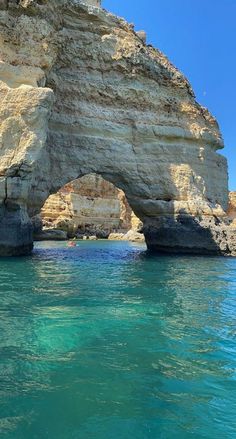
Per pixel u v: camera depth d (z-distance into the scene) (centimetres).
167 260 2052
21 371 566
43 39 1880
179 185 2464
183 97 2611
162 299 1049
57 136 2291
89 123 2344
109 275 1468
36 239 4600
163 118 2500
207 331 773
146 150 2445
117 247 3384
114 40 2411
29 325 772
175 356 639
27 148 1750
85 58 2356
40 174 2138
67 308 914
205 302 1027
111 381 544
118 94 2406
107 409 473
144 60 2480
